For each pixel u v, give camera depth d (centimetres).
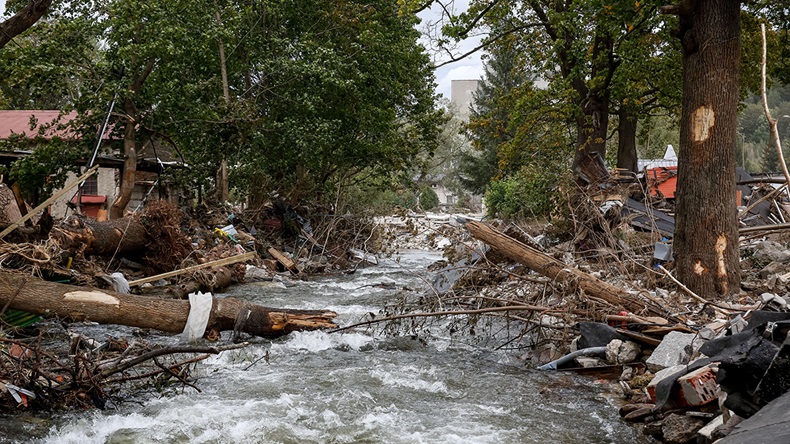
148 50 1850
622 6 1504
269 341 950
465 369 824
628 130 2595
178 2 2080
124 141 2034
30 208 1809
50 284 849
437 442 574
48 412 630
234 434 588
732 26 1018
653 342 764
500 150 2955
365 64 2562
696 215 1021
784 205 1641
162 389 708
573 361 820
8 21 1009
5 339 648
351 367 830
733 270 1009
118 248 1354
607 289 903
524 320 928
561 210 1619
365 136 2786
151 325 891
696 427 543
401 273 1988
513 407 677
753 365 434
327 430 602
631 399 685
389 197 4734
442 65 2491
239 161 2361
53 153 1866
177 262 1459
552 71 2691
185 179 2212
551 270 962
